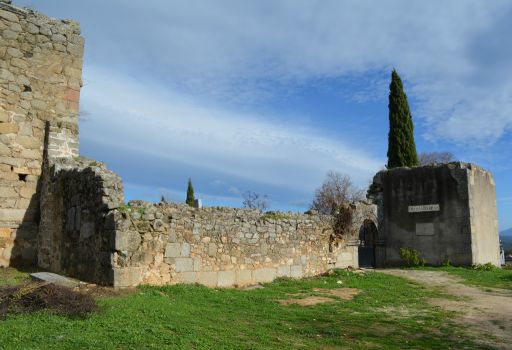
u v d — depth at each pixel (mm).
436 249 19922
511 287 13484
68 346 5566
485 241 20375
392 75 27203
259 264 13367
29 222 13344
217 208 14547
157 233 10711
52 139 13594
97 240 10273
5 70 13305
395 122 26578
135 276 10047
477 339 7512
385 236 21391
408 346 6992
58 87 14172
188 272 11344
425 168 20750
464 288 13266
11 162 13148
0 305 6930
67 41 14516
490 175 21922
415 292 12375
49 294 7438
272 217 14438
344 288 12734
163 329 6773
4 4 13461
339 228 17000
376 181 22156
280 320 8383
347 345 6922
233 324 7695
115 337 6059
